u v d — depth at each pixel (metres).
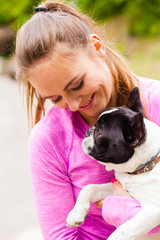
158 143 1.78
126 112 1.78
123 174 1.85
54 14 1.83
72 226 1.87
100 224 1.99
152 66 6.87
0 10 12.41
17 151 5.93
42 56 1.67
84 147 1.85
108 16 9.75
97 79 1.75
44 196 1.94
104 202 1.83
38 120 2.09
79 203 1.89
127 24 9.25
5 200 4.45
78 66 1.69
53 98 1.76
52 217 1.94
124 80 1.94
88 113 1.85
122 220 1.76
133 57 7.88
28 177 4.98
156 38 8.67
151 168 1.78
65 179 1.95
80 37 1.75
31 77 1.73
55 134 1.92
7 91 10.22
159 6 9.26
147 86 1.98
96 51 1.80
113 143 1.76
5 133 6.83
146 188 1.76
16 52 1.82
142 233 1.67
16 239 3.62
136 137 1.73
